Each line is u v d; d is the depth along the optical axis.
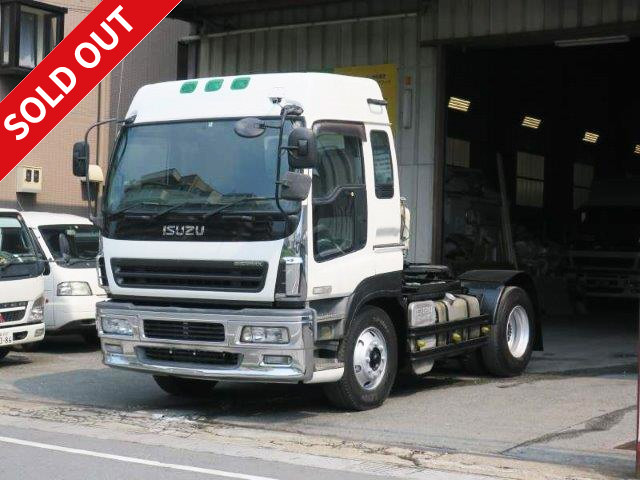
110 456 7.73
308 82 9.08
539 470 7.39
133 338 9.40
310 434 8.73
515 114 22.38
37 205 23.94
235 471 7.29
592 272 22.16
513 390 11.12
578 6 15.66
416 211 17.41
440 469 7.46
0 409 9.98
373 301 10.02
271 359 8.74
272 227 8.70
